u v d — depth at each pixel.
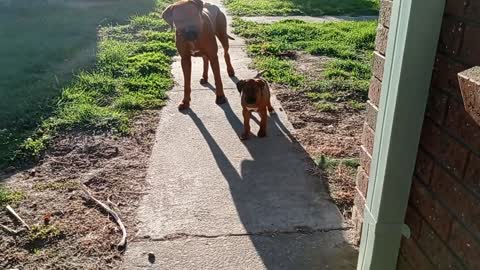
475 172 1.63
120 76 6.19
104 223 3.10
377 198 2.28
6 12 11.00
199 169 3.82
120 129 4.57
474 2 1.65
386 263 2.38
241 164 3.90
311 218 3.14
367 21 10.41
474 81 1.30
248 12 11.61
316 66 6.77
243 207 3.27
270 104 4.88
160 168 3.84
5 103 5.14
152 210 3.25
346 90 5.70
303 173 3.74
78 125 4.63
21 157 3.99
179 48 4.92
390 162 2.17
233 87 5.82
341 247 2.85
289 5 12.65
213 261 2.72
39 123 4.66
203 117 4.91
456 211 1.76
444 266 1.86
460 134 1.74
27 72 6.40
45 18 10.32
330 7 12.54
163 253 2.79
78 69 6.44
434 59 1.98
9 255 2.78
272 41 8.22
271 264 2.70
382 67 2.46
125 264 2.71
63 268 2.68
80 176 3.72
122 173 3.77
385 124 2.18
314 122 4.81
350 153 4.10
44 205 3.30
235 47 7.82
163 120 4.83
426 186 2.05
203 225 3.06
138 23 9.66
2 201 3.34
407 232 2.25
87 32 8.98
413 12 1.93
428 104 2.05
